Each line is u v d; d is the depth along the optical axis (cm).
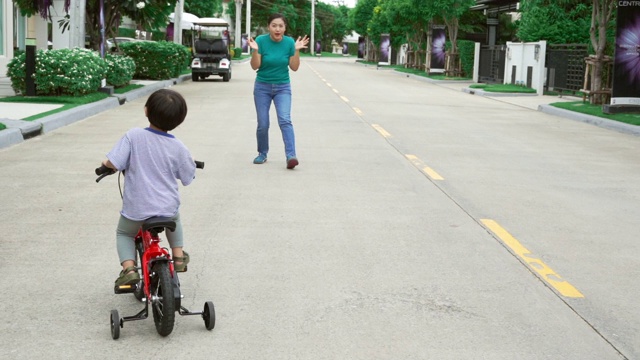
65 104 1838
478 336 492
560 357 462
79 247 679
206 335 486
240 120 1761
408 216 828
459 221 811
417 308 542
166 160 483
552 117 2161
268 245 698
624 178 1125
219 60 3484
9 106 1755
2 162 1117
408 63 6084
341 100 2491
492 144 1479
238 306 539
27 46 1908
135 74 3139
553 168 1199
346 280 603
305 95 2688
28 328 493
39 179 991
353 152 1302
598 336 497
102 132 1479
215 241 707
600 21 2439
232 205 860
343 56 12988
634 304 562
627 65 2073
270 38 1100
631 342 488
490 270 638
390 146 1392
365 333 494
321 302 551
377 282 599
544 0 3288
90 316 517
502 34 5134
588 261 674
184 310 489
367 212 842
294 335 488
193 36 3603
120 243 494
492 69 4059
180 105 486
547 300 566
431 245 712
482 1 4681
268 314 525
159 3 2727
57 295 556
